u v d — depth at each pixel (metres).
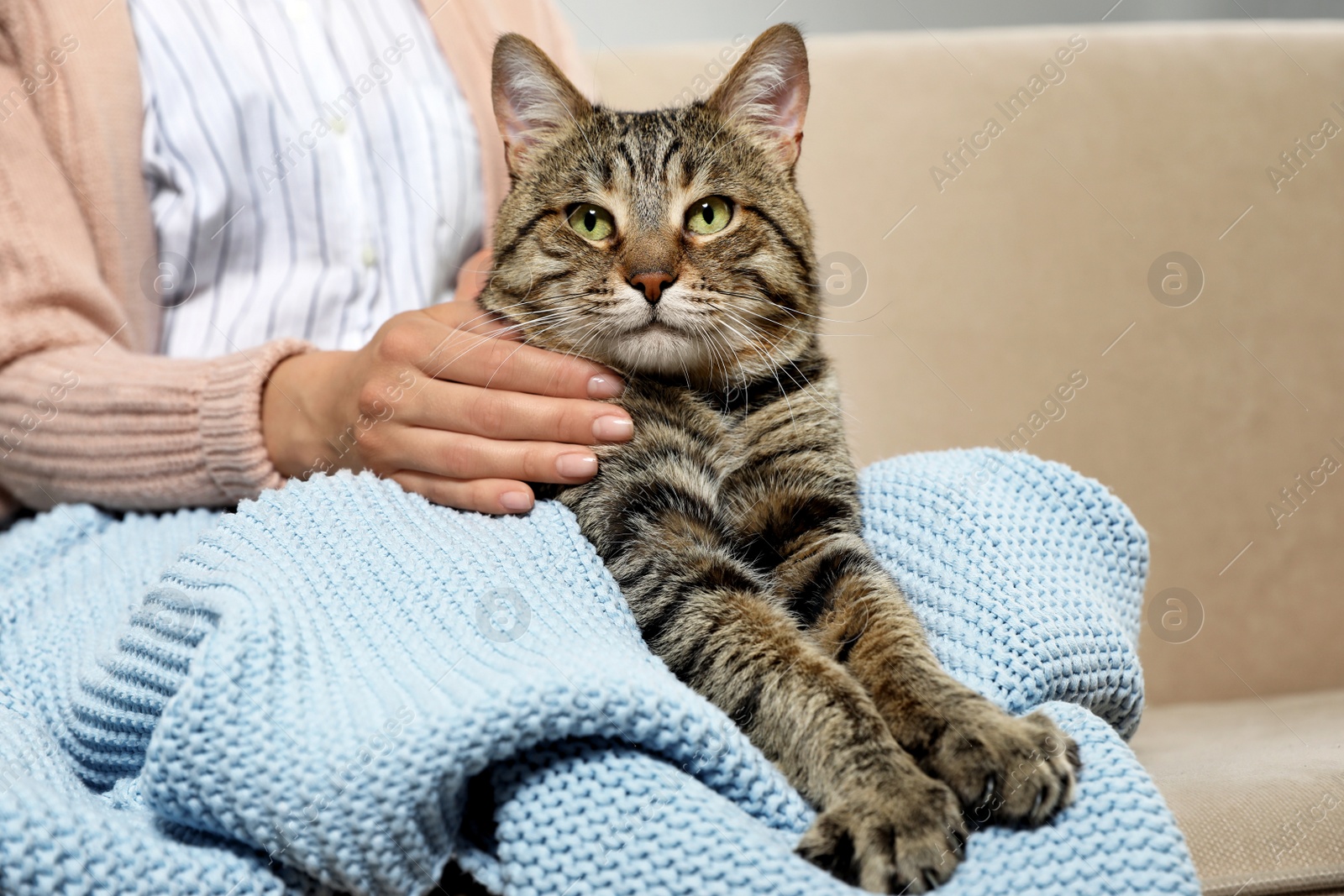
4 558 1.34
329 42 1.82
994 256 2.11
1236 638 2.03
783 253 1.42
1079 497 1.24
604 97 2.13
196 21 1.68
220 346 1.68
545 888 0.81
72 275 1.49
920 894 0.82
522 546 1.09
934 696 0.99
